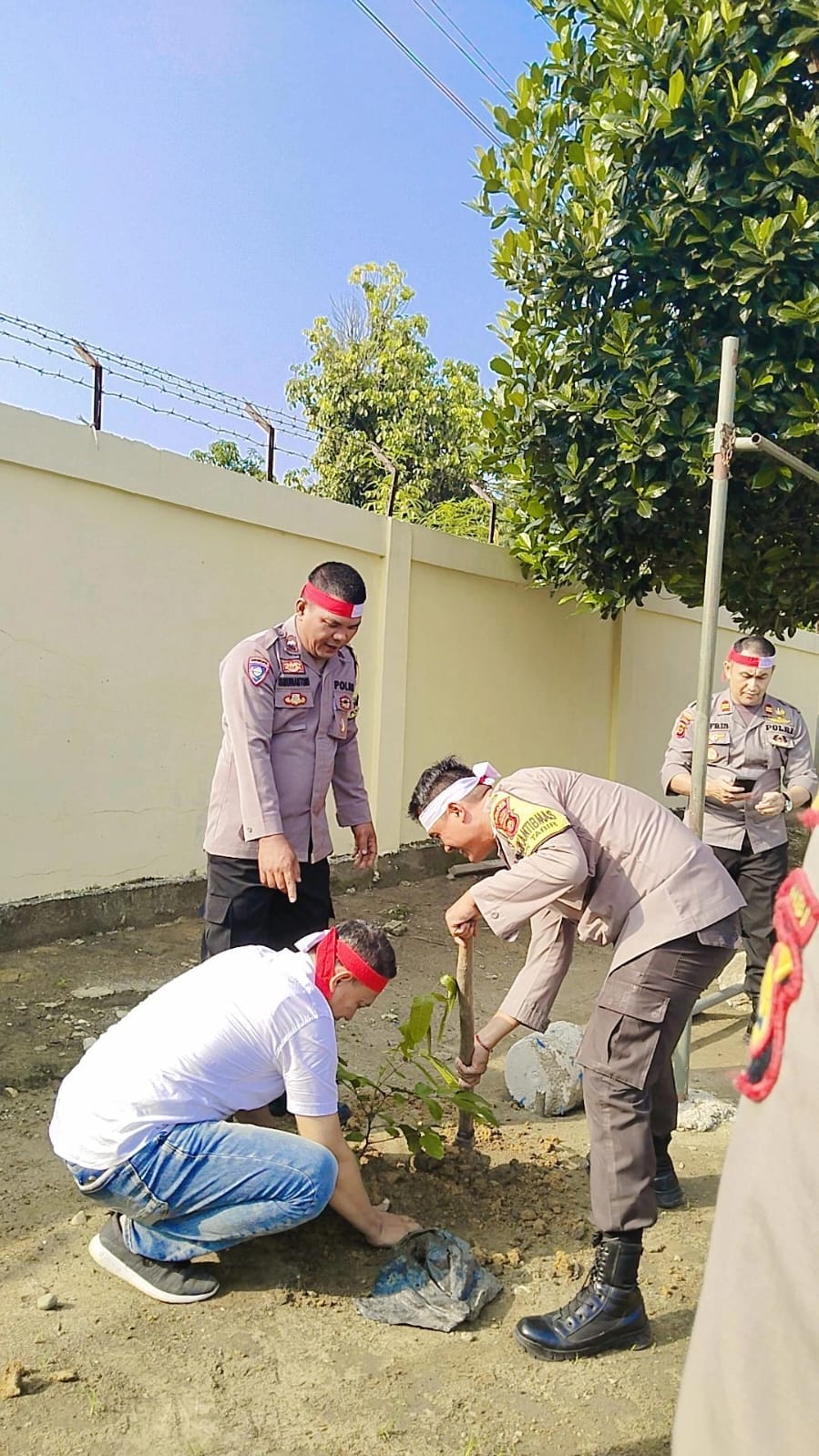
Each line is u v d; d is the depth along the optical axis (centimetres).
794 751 432
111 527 519
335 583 329
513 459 648
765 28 499
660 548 636
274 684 329
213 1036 251
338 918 611
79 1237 281
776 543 625
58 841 510
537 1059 378
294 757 336
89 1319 248
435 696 727
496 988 523
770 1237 87
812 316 493
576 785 267
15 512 478
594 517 627
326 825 354
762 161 501
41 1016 422
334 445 1714
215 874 334
